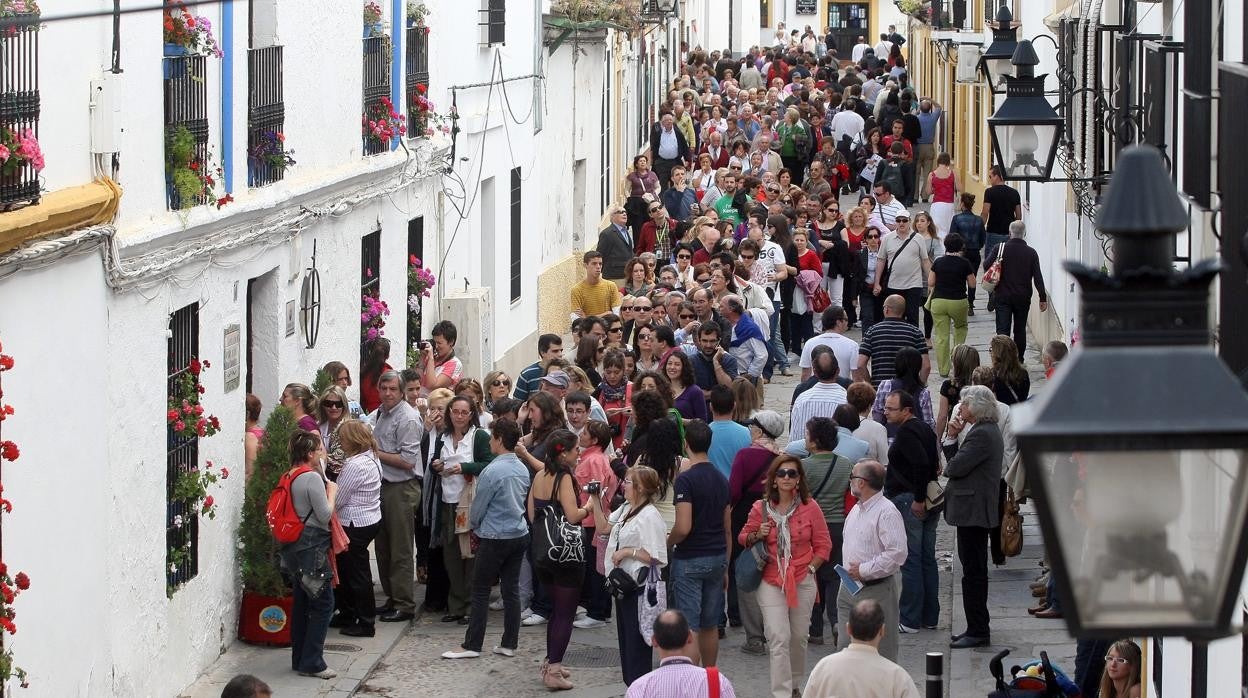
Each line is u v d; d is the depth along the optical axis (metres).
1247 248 5.25
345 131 21.44
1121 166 4.06
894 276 29.12
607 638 18.05
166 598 15.59
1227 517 4.02
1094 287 4.02
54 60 13.05
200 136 16.33
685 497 15.09
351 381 21.44
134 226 14.73
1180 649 11.23
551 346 20.95
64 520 13.20
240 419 17.75
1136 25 15.08
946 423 19.59
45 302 12.82
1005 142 15.91
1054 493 4.08
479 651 17.27
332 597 16.45
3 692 11.60
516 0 31.06
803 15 115.56
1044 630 17.20
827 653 17.09
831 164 48.12
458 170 26.91
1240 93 8.50
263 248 18.30
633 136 50.88
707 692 12.02
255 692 10.03
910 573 17.33
